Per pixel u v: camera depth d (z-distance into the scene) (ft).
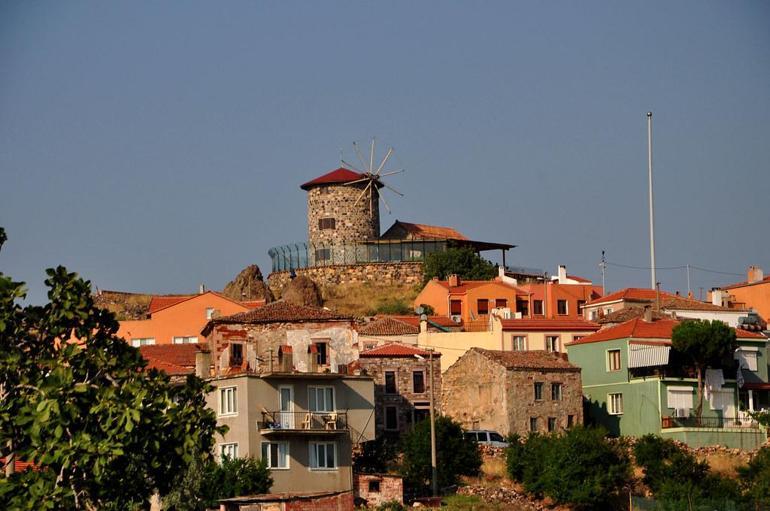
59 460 416.26
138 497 453.99
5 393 435.12
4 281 443.73
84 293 460.14
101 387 433.07
